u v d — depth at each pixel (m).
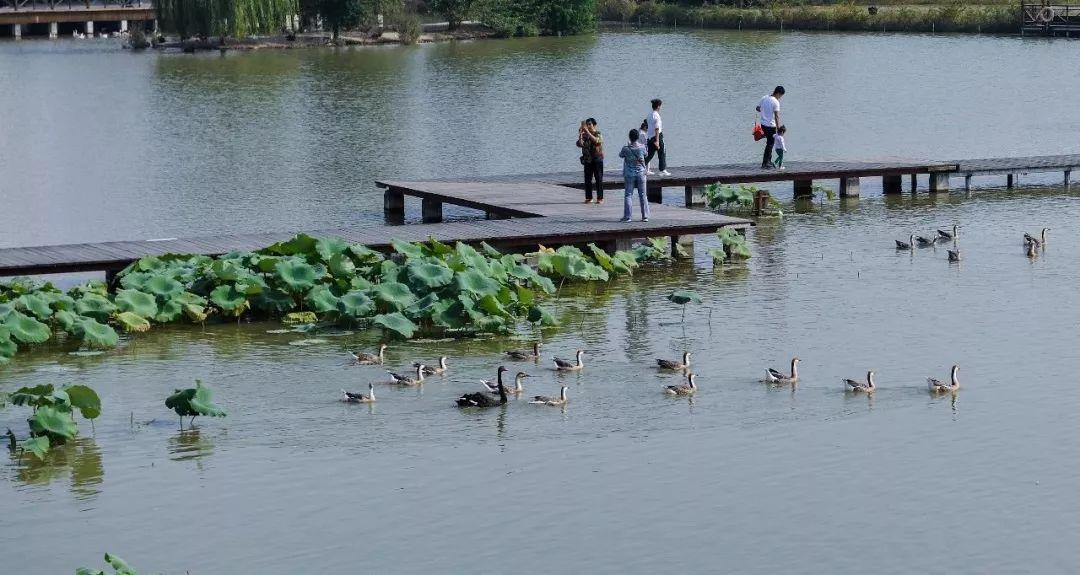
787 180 46.59
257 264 32.34
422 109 74.81
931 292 33.47
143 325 30.44
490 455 22.88
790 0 129.50
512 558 19.22
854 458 22.59
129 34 120.56
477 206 41.72
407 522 20.38
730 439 23.48
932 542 19.53
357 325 31.22
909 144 60.94
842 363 27.69
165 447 23.44
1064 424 24.05
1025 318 30.92
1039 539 19.58
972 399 25.41
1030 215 43.69
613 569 18.86
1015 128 65.19
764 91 80.88
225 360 28.42
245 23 109.38
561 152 60.41
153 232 43.31
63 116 72.88
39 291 30.75
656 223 37.69
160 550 19.58
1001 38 107.38
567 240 36.38
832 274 35.66
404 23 117.38
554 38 120.81
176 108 75.62
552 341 29.62
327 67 96.88
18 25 123.12
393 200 46.28
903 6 123.06
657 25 132.38
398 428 24.20
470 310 30.33
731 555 19.23
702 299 33.16
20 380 27.09
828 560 19.03
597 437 23.66
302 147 61.94
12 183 53.09
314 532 20.08
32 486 21.84
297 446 23.39
